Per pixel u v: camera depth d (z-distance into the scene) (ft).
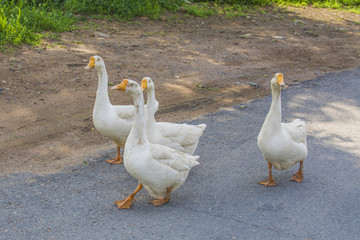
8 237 14.08
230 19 53.36
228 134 23.89
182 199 17.26
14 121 23.35
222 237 14.73
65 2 44.09
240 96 30.22
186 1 54.29
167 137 18.72
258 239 14.71
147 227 15.12
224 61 37.86
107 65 32.83
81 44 36.50
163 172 15.92
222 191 17.99
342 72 37.27
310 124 25.81
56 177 18.34
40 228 14.71
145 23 45.96
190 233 14.89
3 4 38.60
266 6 63.10
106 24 43.01
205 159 20.92
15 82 28.12
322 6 67.46
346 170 20.22
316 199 17.54
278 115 17.37
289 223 15.76
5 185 17.31
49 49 34.22
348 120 26.78
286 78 34.71
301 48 44.39
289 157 17.94
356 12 65.31
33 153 20.30
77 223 15.15
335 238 14.97
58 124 23.61
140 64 34.19
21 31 34.40
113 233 14.66
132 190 17.81
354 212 16.70
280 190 18.22
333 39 49.44
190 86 31.32
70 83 29.25
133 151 15.76
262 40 45.88
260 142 17.95
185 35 44.24
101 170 19.36
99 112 19.63
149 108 18.65
